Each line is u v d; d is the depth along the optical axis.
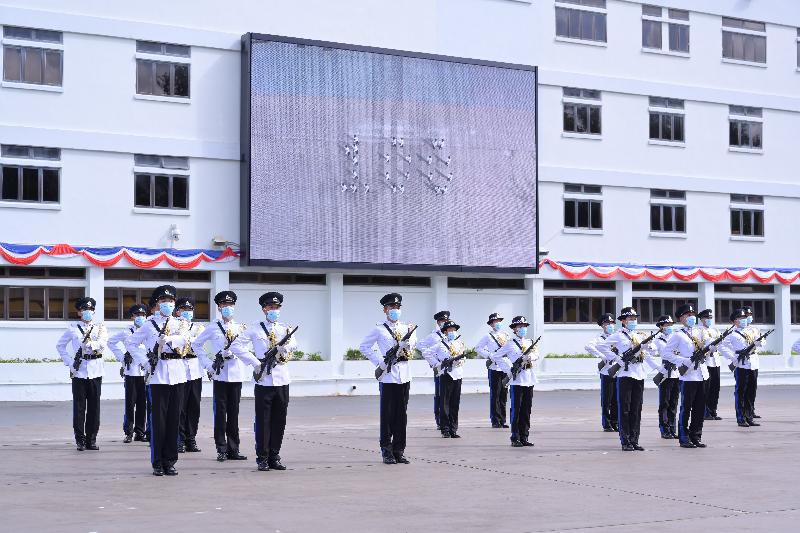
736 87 43.12
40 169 31.64
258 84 33.31
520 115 37.53
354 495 13.92
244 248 33.25
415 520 12.13
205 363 17.45
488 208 36.81
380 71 35.16
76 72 32.09
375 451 18.98
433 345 21.91
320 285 35.31
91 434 19.06
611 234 40.09
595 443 20.53
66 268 31.94
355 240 34.50
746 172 43.19
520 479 15.49
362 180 34.66
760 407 29.95
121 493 14.05
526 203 37.53
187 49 33.59
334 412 27.97
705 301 41.84
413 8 36.72
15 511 12.66
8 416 25.75
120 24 32.53
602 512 12.74
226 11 34.06
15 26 31.33
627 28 40.84
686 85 41.84
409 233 35.41
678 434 20.52
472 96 36.69
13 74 31.41
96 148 32.22
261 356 16.44
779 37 44.31
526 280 38.69
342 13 35.66
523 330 20.23
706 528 11.79
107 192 32.41
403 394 17.36
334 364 34.78
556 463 17.39
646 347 19.56
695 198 41.97
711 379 25.70
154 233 32.94
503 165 37.12
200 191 33.56
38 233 31.45
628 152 40.59
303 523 11.91
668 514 12.63
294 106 33.78
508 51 38.34
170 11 33.31
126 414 20.22
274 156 33.44
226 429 17.58
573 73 39.44
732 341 24.44
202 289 33.81
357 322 35.69
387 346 17.44
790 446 20.08
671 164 41.44
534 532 11.46
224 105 33.94
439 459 17.89
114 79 32.56
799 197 44.22
